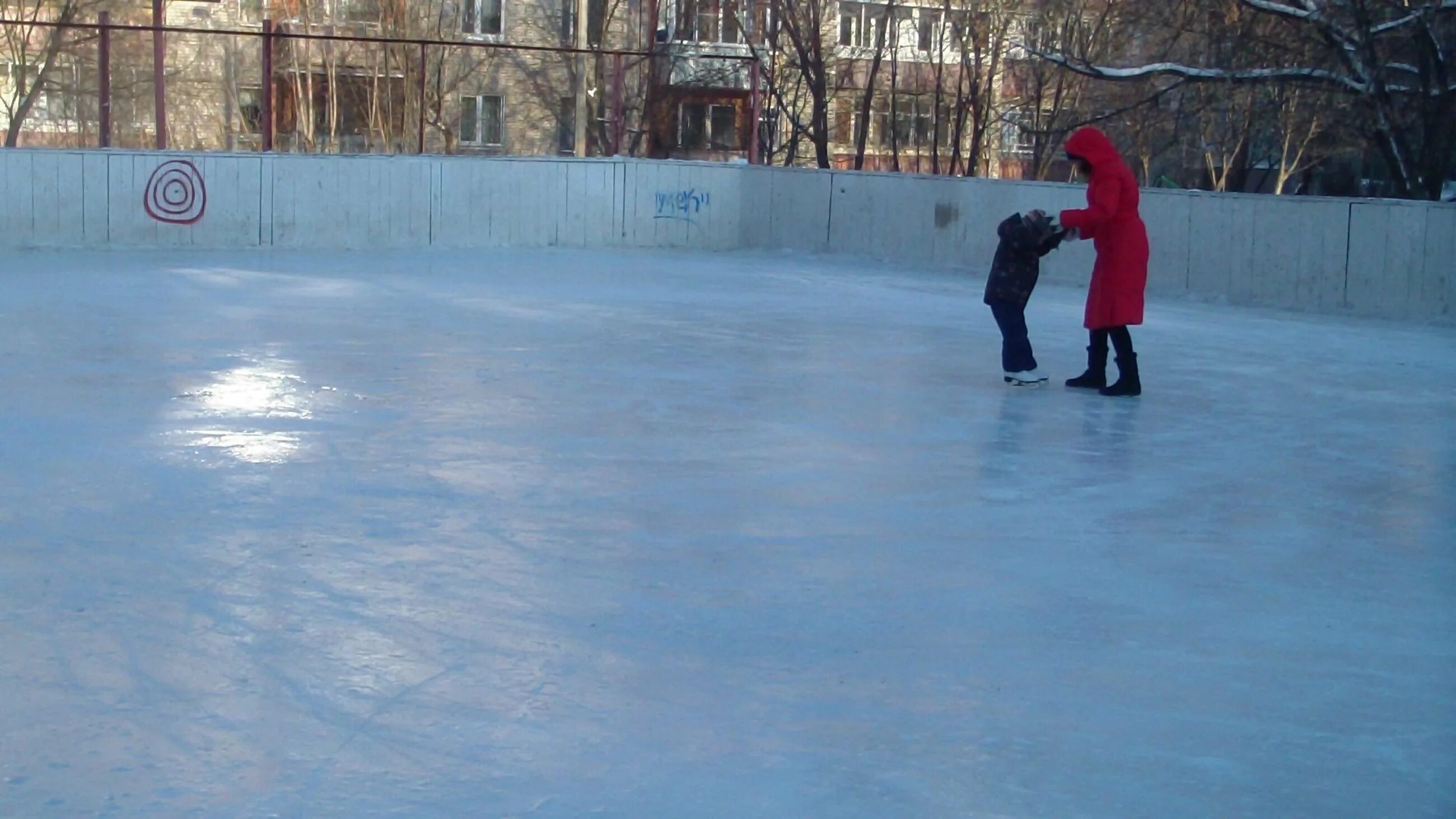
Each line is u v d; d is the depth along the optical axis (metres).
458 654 3.92
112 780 3.11
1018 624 4.31
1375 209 13.55
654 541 5.10
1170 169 32.47
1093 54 27.69
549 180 19.81
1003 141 43.94
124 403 7.45
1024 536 5.31
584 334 10.70
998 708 3.65
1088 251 16.16
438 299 12.87
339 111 26.91
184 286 13.59
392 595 4.41
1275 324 12.86
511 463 6.27
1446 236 13.03
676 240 20.31
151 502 5.43
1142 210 15.51
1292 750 3.44
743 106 22.52
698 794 3.12
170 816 2.95
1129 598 4.59
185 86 22.62
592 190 20.02
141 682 3.67
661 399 8.02
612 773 3.21
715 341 10.52
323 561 4.72
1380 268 13.55
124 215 17.92
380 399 7.75
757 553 4.99
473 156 19.45
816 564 4.87
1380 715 3.67
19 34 21.86
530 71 27.48
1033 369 8.84
